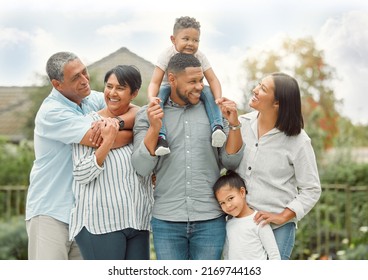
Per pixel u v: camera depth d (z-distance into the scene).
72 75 3.79
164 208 3.62
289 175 3.70
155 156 3.52
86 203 3.61
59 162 3.89
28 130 12.88
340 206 8.77
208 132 3.67
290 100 3.58
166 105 3.71
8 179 10.15
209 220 3.63
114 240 3.59
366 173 9.52
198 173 3.62
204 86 3.84
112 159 3.62
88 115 3.78
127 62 12.49
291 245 3.74
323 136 10.66
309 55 12.81
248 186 3.70
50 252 3.89
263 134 3.69
